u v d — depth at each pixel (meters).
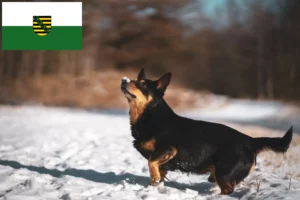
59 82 39.69
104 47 52.41
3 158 8.37
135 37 53.03
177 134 6.15
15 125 15.12
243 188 6.20
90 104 34.91
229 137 6.07
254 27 61.75
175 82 50.91
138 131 6.35
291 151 10.68
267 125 20.62
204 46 62.06
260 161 8.96
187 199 5.71
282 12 59.03
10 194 5.36
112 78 42.56
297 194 5.70
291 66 53.78
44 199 5.23
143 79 6.49
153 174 6.11
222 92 63.31
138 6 51.28
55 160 8.50
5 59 44.31
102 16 51.25
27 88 37.00
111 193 5.69
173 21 53.25
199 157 6.07
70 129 14.52
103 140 12.13
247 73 61.59
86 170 7.70
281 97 51.34
